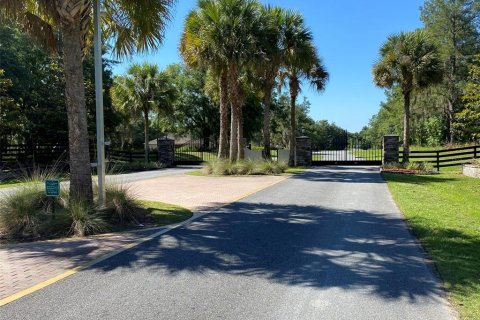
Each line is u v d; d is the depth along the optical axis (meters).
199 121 48.06
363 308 4.16
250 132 47.12
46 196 8.34
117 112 35.28
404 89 24.84
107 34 10.46
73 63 8.38
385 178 18.22
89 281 4.92
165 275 5.14
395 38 24.64
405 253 6.13
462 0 40.81
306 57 24.28
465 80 39.66
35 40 9.45
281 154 29.53
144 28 9.60
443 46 39.75
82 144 8.47
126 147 49.97
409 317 3.95
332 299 4.39
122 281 4.93
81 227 7.37
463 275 5.05
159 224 8.23
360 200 11.58
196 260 5.78
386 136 25.70
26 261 5.75
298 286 4.77
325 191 13.64
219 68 20.08
